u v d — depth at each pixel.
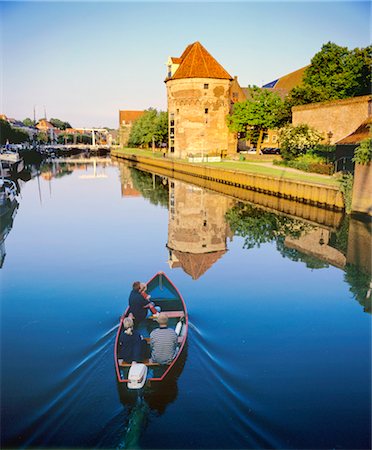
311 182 29.19
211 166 47.44
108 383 7.42
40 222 25.31
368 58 45.34
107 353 8.46
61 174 60.12
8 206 26.56
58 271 15.19
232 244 19.78
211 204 32.78
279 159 51.91
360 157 24.23
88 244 19.48
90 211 29.44
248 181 38.44
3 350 8.86
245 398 7.11
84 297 12.37
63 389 7.31
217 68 62.62
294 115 45.22
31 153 79.44
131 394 6.95
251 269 15.58
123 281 14.01
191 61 62.25
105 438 6.17
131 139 99.88
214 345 9.02
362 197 24.48
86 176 56.88
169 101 65.94
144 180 51.25
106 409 6.76
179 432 6.24
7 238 20.86
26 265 16.02
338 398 7.20
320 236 21.62
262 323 10.48
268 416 6.66
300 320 10.73
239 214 28.58
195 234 22.12
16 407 6.82
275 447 6.00
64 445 6.02
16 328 10.06
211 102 62.34
